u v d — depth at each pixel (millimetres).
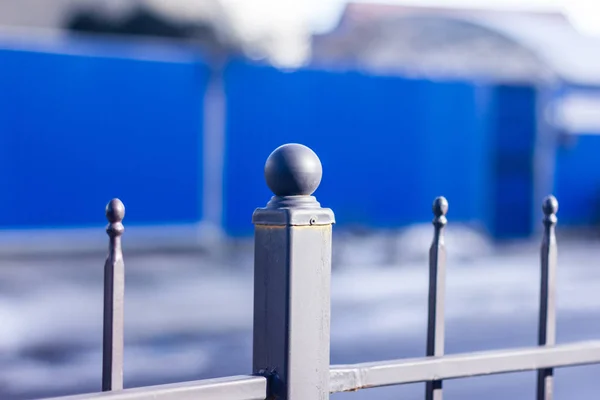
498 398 6473
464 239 15906
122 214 1532
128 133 13430
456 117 15930
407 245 15109
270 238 1691
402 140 15391
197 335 8703
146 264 13086
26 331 8430
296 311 1656
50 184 12859
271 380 1667
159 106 13656
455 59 28781
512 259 15438
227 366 7535
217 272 12750
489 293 12023
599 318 10672
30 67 12633
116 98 13305
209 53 13953
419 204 15523
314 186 1714
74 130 13000
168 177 13789
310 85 14711
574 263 15359
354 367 1744
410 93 15453
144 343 8227
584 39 24234
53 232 12906
